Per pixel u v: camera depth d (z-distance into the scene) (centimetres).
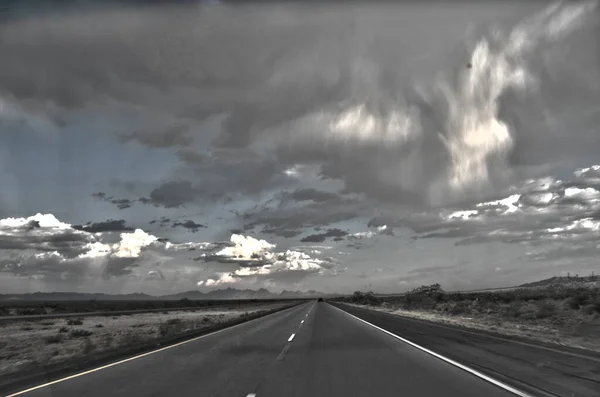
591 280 9994
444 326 2877
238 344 2027
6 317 5253
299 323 3391
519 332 2411
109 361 1533
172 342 2164
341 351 1686
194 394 996
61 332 3634
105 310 8812
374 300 11612
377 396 946
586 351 1574
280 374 1227
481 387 1014
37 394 1017
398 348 1741
